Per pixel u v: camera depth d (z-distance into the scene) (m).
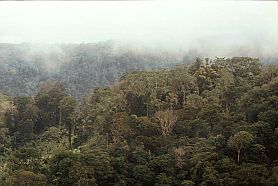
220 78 115.69
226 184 76.88
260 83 108.94
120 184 82.38
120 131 96.25
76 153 87.94
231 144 82.12
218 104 102.44
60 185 82.19
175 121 98.94
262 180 75.06
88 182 79.94
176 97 109.38
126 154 89.81
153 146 93.69
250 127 85.38
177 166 85.88
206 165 81.38
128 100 110.94
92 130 111.38
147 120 97.81
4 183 78.31
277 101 91.06
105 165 84.06
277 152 84.81
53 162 84.94
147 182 84.38
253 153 81.56
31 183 77.56
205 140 89.00
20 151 88.75
